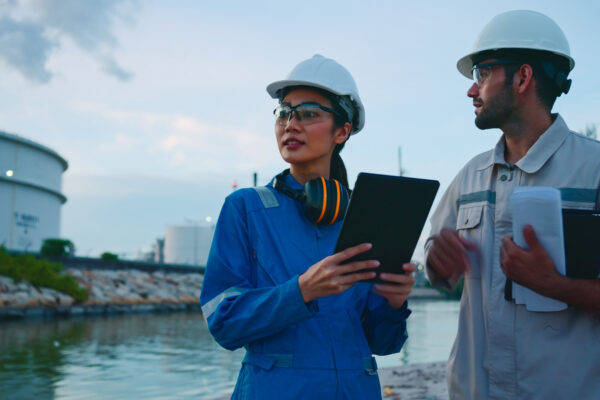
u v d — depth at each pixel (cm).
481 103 203
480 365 195
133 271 4447
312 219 181
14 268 3042
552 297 159
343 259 150
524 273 157
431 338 1961
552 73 193
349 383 164
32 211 5122
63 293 3195
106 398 852
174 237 7975
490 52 198
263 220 179
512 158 204
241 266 174
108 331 2134
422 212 154
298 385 159
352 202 146
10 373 1099
